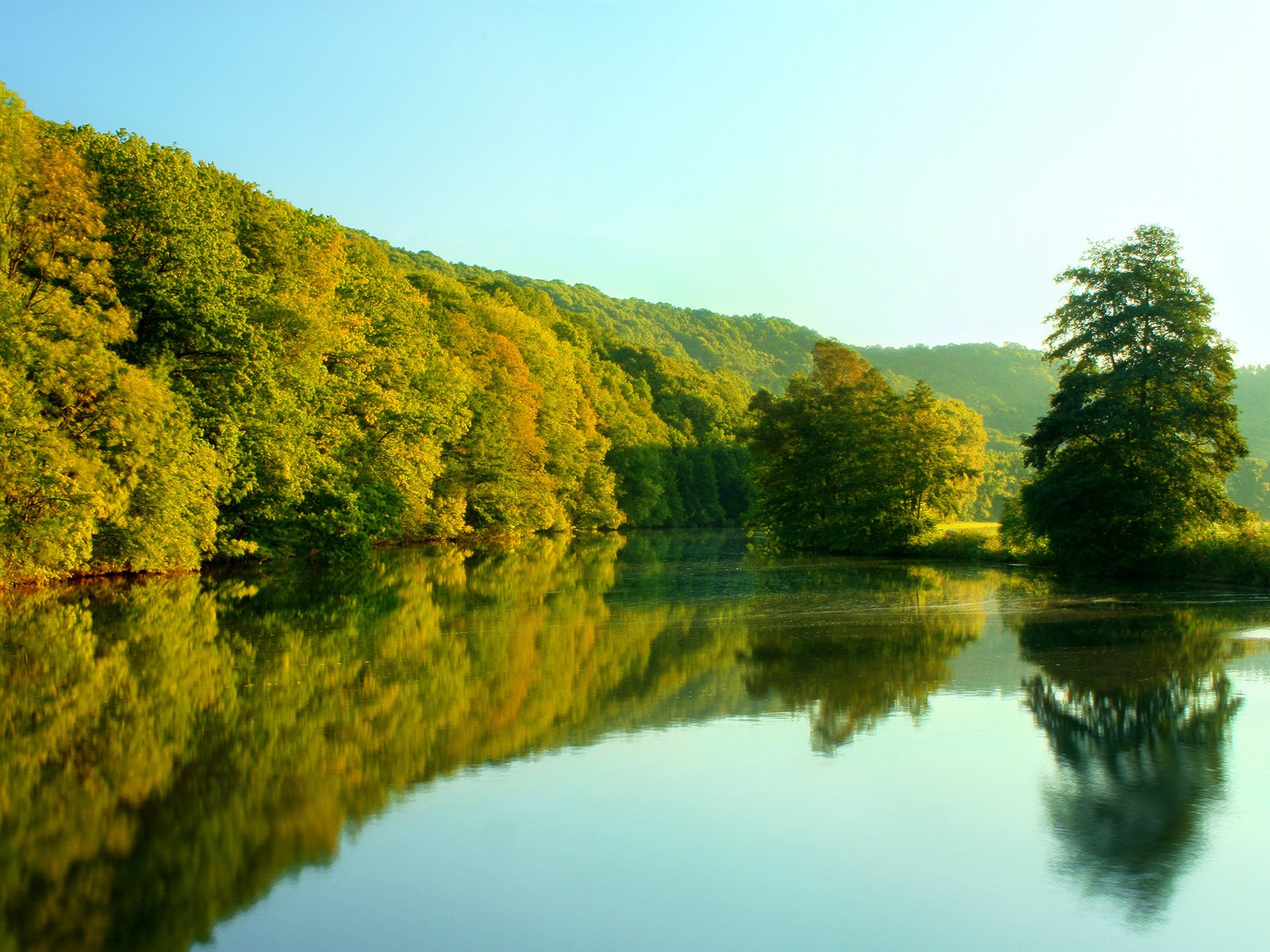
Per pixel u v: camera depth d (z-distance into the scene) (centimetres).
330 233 4278
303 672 1722
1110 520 3753
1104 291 3934
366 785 1102
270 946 734
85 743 1249
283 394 3497
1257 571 3316
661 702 1518
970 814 1020
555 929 770
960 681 1670
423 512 5672
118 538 3084
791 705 1498
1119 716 1428
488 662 1850
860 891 843
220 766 1163
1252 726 1369
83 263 2859
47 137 2830
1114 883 866
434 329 6041
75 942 734
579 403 9194
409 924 773
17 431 2488
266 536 3888
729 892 836
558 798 1065
